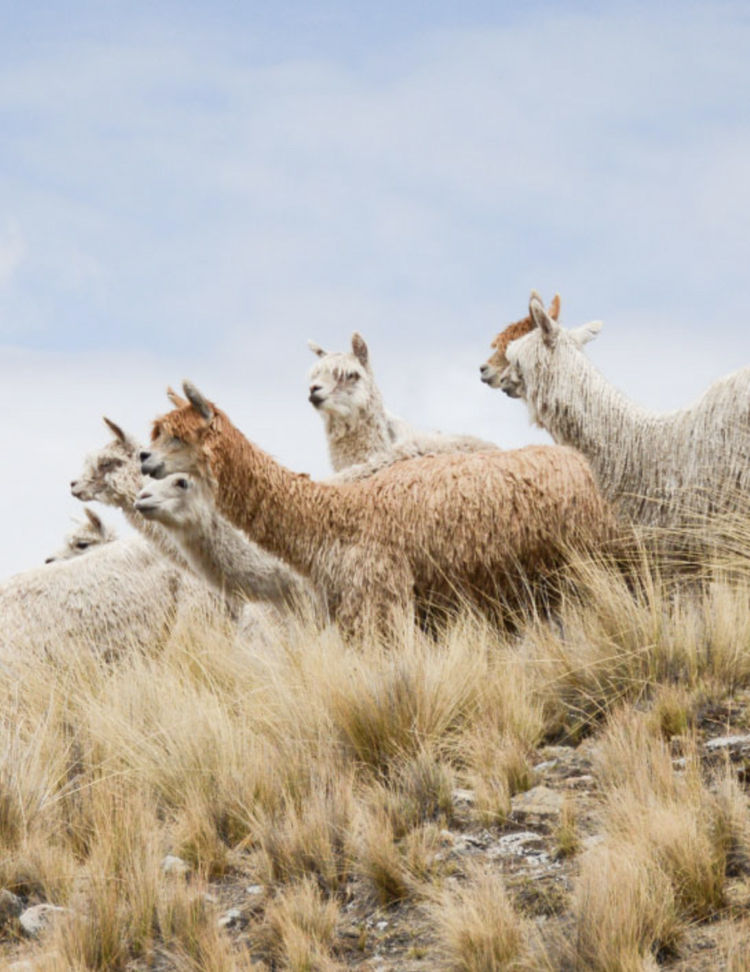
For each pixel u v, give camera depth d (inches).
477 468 978.1
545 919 515.5
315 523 966.4
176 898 563.8
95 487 1384.1
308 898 549.3
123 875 602.2
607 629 831.1
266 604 1141.1
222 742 735.7
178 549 1219.9
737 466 941.2
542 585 972.6
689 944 479.5
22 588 1267.2
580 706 771.4
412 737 723.4
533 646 846.5
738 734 671.8
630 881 489.4
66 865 629.9
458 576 957.8
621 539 975.6
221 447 968.9
